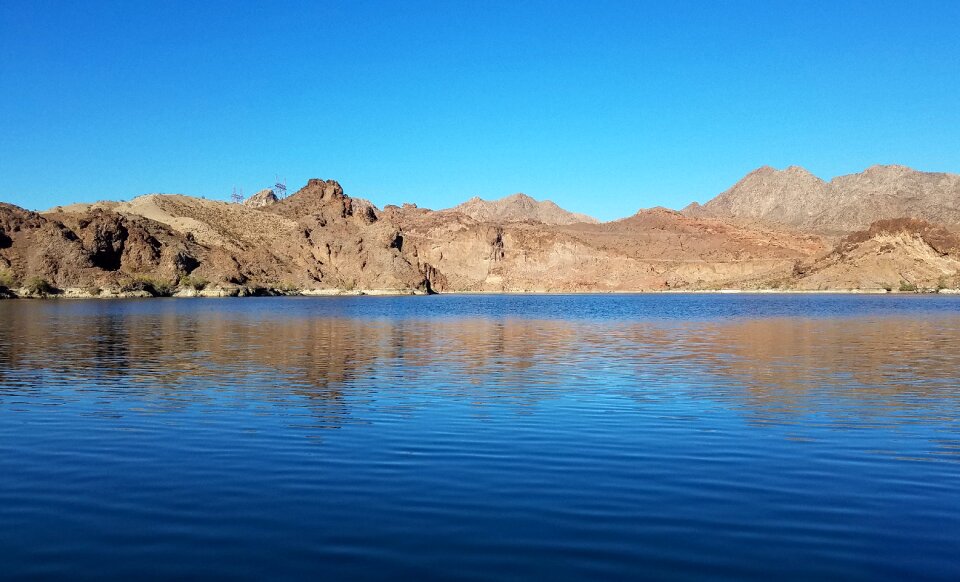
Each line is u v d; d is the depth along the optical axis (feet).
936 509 32.27
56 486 35.76
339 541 28.30
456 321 194.29
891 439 46.14
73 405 58.13
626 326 172.45
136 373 78.48
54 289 453.99
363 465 39.55
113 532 29.37
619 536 28.86
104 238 507.71
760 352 104.32
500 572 25.44
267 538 28.63
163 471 38.40
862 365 87.30
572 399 61.57
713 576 25.17
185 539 28.55
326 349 107.65
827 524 30.30
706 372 80.59
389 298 505.25
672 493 34.53
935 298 476.95
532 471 38.42
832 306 324.39
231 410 55.98
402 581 24.73
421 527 29.78
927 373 79.36
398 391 65.92
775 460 40.81
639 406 58.08
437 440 45.62
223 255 566.77
